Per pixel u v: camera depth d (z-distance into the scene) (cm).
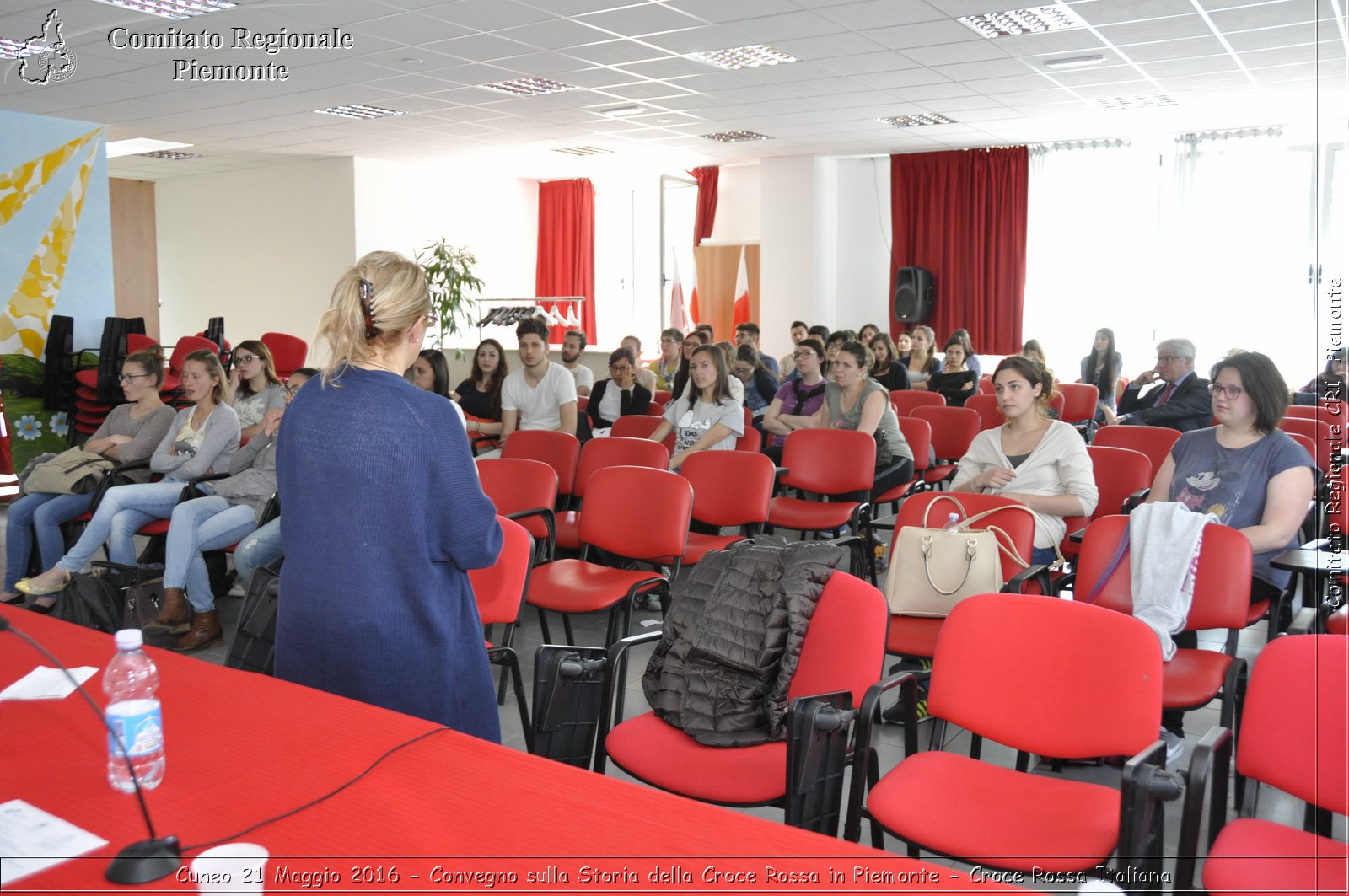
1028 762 268
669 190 1399
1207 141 1073
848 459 520
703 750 235
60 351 859
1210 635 452
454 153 1224
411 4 626
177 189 1448
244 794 143
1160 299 1115
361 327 192
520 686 314
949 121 1014
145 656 199
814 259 1240
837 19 655
